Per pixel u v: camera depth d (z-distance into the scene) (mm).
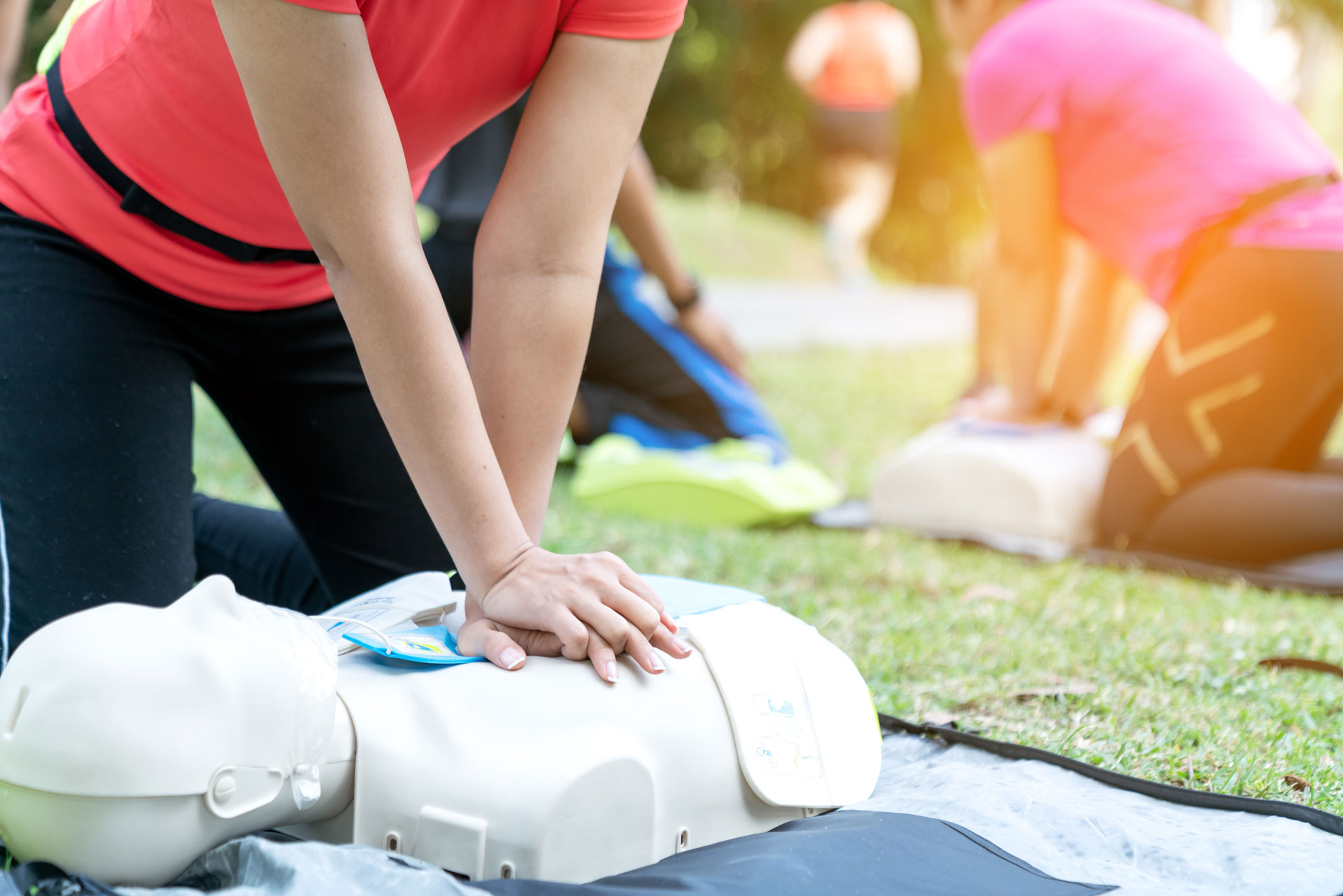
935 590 2408
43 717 896
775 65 14375
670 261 3410
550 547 2709
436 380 1103
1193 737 1547
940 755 1486
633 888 968
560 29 1283
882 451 4430
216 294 1527
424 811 1011
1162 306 2746
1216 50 2758
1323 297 2475
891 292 10945
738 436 3531
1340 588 2416
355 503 1726
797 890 978
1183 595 2400
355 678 1092
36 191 1439
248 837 950
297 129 1044
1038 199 2873
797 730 1213
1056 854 1165
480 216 3000
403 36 1263
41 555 1342
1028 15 2875
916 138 15008
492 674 1090
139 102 1371
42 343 1401
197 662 932
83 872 915
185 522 1486
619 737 1056
